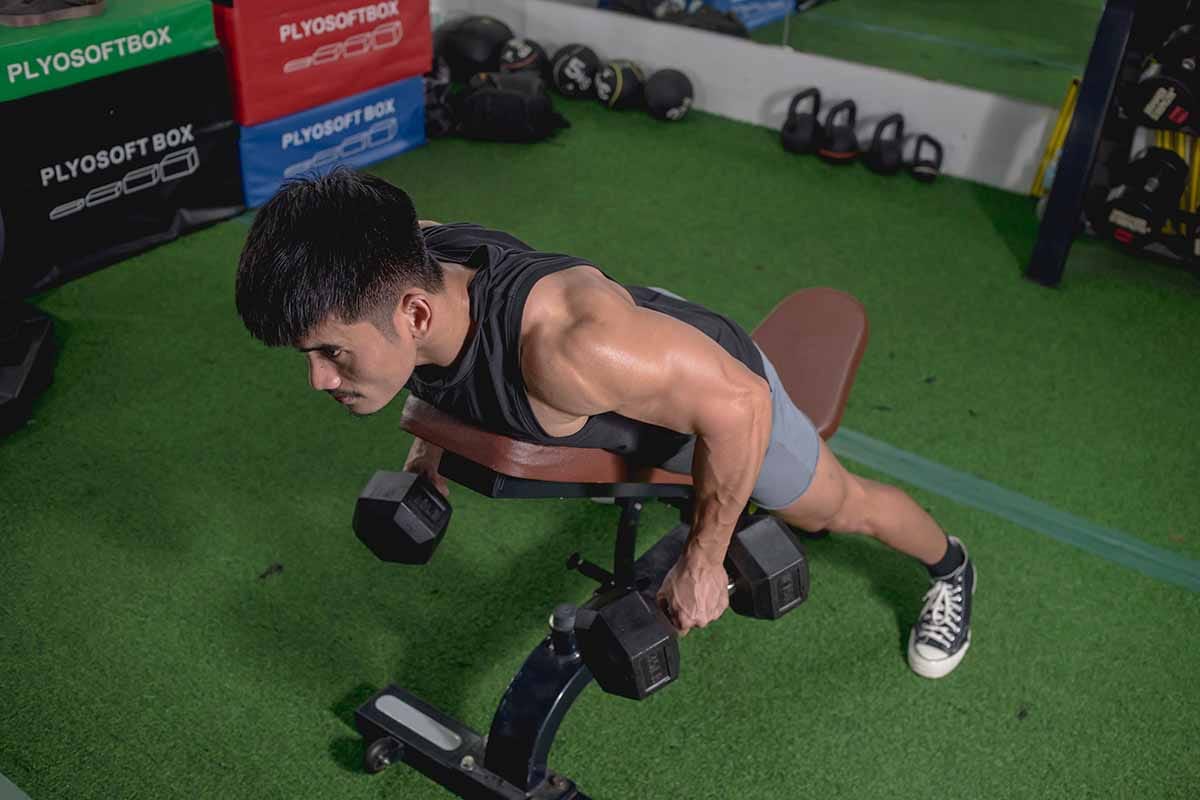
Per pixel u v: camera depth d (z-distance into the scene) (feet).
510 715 4.57
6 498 6.63
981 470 7.40
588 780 5.11
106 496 6.70
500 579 6.28
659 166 11.97
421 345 3.38
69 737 5.17
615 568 4.51
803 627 6.06
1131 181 9.91
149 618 5.88
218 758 5.13
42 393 7.55
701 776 5.17
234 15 9.41
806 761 5.28
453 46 13.35
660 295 4.28
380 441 7.36
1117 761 5.37
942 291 9.75
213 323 8.57
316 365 3.33
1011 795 5.17
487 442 3.68
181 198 9.77
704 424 3.57
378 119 11.37
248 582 6.15
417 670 5.66
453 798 4.99
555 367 3.32
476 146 12.19
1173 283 10.12
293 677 5.58
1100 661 5.95
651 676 4.07
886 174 12.05
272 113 10.12
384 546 4.41
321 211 3.12
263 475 6.97
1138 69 9.70
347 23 10.44
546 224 10.50
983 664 5.90
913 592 6.35
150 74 9.02
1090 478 7.38
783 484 4.55
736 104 13.32
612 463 4.01
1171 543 6.84
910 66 12.32
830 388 5.59
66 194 8.79
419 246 3.28
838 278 9.86
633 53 13.73
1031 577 6.51
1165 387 8.50
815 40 12.97
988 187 11.96
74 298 8.79
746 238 10.50
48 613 5.86
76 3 8.54
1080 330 9.25
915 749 5.38
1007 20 13.78
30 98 8.27
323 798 4.97
